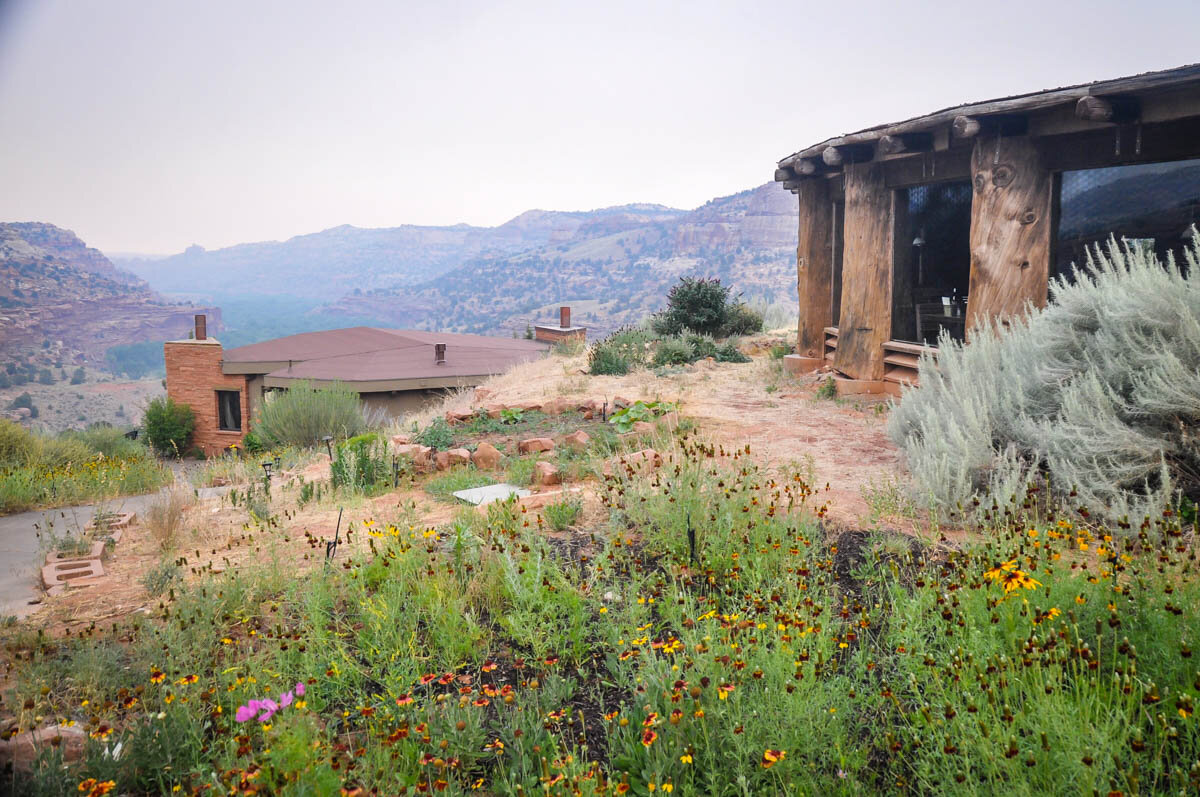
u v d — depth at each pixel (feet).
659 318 68.13
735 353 54.75
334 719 11.51
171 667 12.06
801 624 11.75
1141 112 24.09
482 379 82.69
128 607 16.76
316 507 26.35
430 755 9.80
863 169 38.22
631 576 16.53
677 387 42.88
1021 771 8.89
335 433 51.13
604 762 10.50
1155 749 9.32
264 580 17.01
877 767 10.12
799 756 9.82
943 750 9.05
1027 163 28.53
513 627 13.75
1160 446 17.63
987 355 23.95
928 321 37.76
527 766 9.91
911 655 11.86
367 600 14.69
